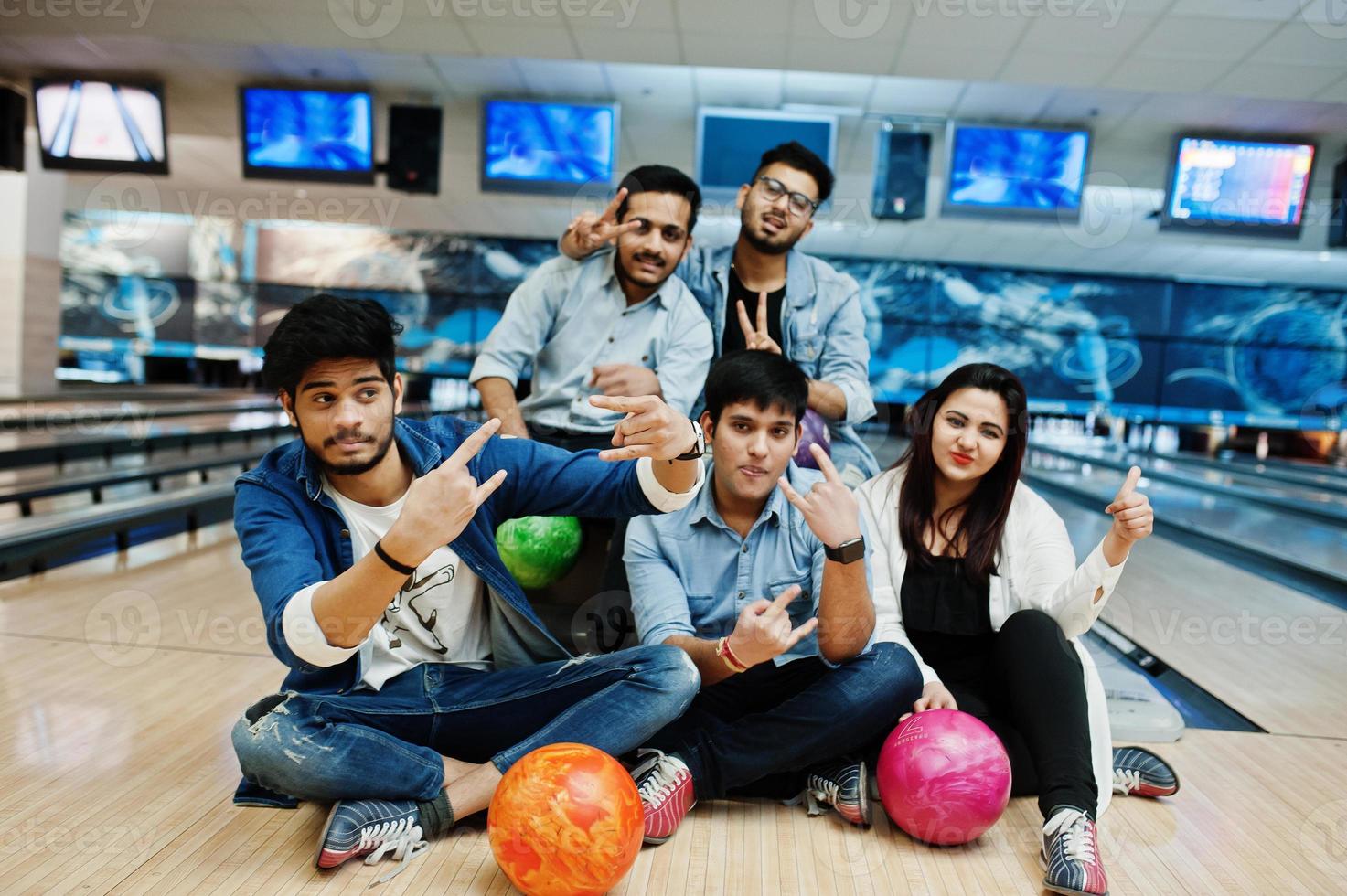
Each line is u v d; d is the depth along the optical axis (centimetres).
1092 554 129
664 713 121
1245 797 144
